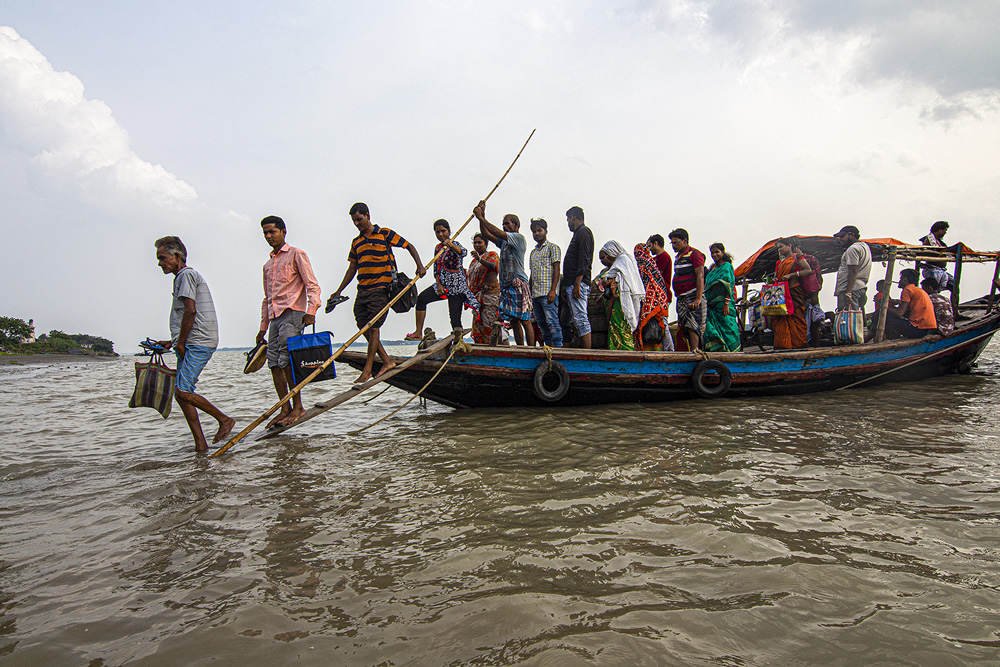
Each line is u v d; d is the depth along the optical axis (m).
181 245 5.09
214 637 1.86
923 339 7.88
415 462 4.02
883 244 8.16
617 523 2.74
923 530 2.61
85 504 3.40
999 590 2.06
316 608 2.04
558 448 4.24
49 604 2.14
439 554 2.45
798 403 6.30
